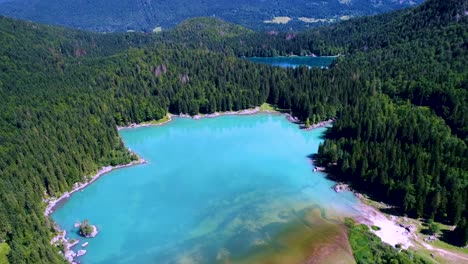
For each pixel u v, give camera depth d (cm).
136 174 14362
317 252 9919
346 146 14638
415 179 11456
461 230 9638
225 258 9881
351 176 13225
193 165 15038
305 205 12019
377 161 12488
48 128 14562
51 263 8950
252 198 12538
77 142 14700
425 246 9712
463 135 13900
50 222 10838
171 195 12862
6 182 11056
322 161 14538
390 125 14475
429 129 13612
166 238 10712
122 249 10288
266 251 10075
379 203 11819
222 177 13988
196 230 11019
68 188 13075
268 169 14475
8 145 12800
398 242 9938
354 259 9569
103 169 14612
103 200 12656
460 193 10369
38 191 12131
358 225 10794
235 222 11319
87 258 9956
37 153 13025
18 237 9406
